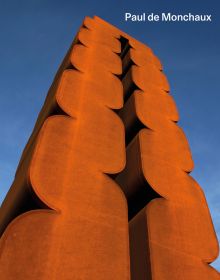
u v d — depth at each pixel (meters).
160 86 9.60
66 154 4.71
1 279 3.01
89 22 11.62
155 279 3.75
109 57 9.43
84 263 3.48
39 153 4.46
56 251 3.44
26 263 3.21
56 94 6.02
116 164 5.10
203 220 5.11
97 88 7.14
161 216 4.63
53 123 5.13
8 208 4.75
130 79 9.09
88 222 3.91
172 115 8.08
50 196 3.97
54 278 3.22
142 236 4.34
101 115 6.12
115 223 4.10
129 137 7.04
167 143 6.55
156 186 5.14
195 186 5.79
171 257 4.14
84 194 4.25
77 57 8.15
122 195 4.55
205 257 4.49
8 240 3.29
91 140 5.27
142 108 7.37
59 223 3.72
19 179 4.77
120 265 3.66
